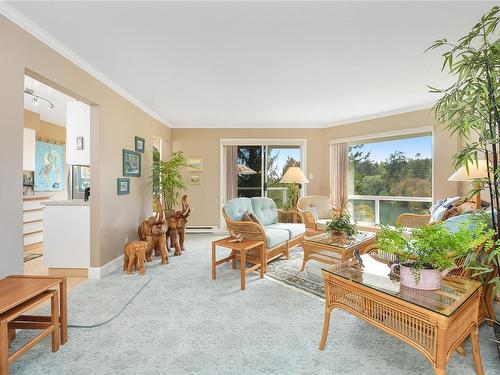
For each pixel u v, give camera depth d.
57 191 5.66
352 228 2.98
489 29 1.33
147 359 1.60
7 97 1.85
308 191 5.47
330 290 1.69
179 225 4.02
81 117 3.35
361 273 1.69
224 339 1.80
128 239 3.64
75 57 2.48
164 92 3.52
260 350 1.68
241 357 1.62
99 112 2.96
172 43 2.27
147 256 3.52
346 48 2.35
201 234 5.38
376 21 1.95
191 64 2.67
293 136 5.50
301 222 4.61
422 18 1.92
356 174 5.05
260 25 2.00
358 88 3.34
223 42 2.25
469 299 1.36
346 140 5.01
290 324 1.99
